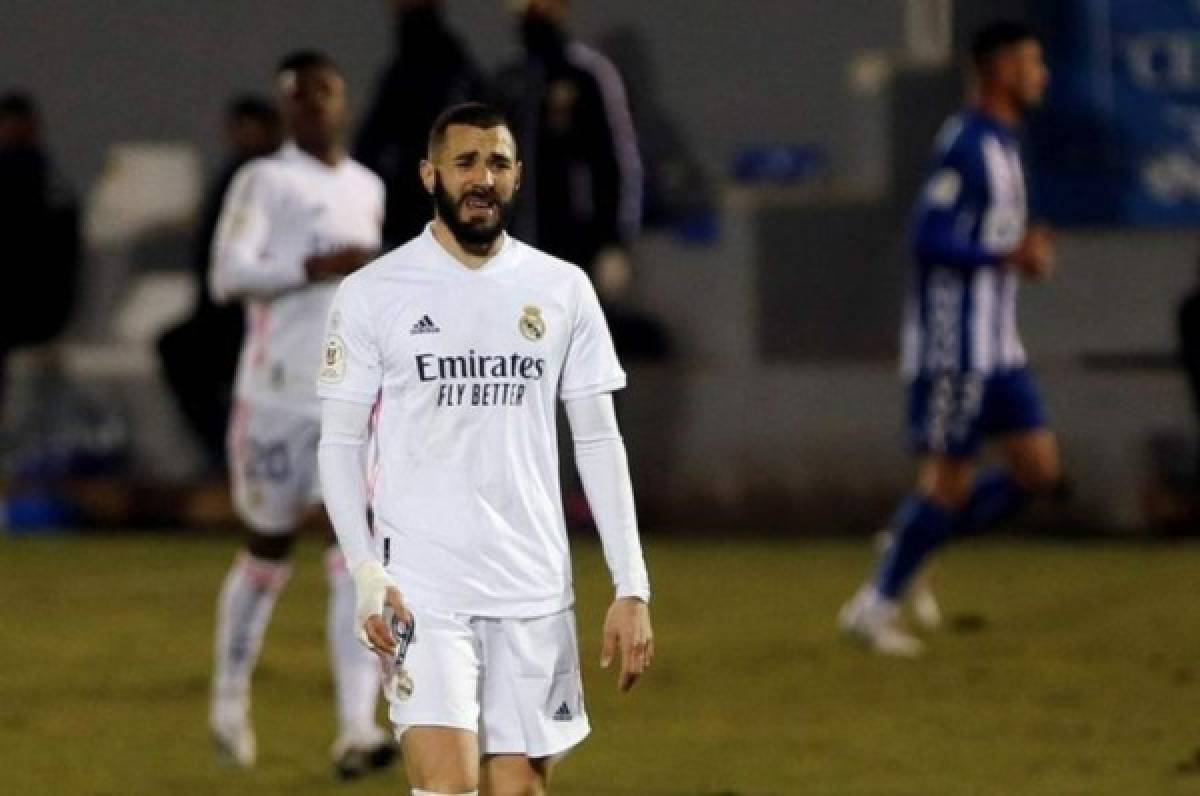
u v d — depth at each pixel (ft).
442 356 70.85
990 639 139.13
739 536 185.37
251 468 104.99
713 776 102.99
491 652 71.41
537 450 71.61
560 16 162.30
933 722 115.14
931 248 136.15
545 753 71.72
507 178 71.36
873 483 184.75
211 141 218.59
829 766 105.09
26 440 200.23
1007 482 138.62
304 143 105.29
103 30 220.64
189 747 110.52
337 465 71.51
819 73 205.57
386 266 71.77
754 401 186.29
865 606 135.54
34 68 221.46
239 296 104.17
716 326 191.83
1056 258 188.65
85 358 200.03
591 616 146.20
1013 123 137.69
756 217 191.42
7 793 100.68
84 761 107.34
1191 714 116.67
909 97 192.95
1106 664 130.62
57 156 221.05
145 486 194.49
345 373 71.51
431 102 131.64
